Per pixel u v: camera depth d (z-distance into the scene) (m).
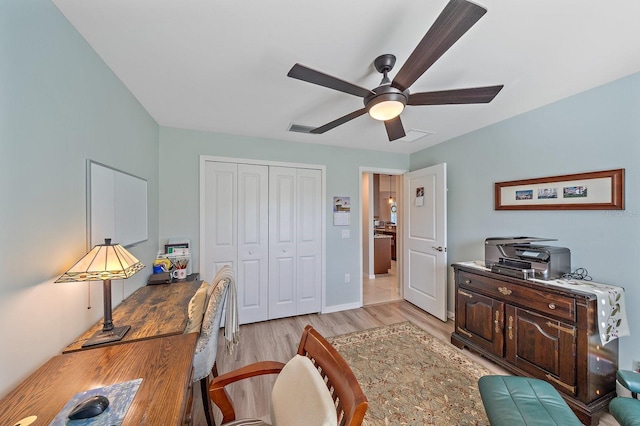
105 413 0.73
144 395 0.82
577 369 1.60
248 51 1.45
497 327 2.09
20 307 0.92
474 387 1.86
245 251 2.99
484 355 2.18
